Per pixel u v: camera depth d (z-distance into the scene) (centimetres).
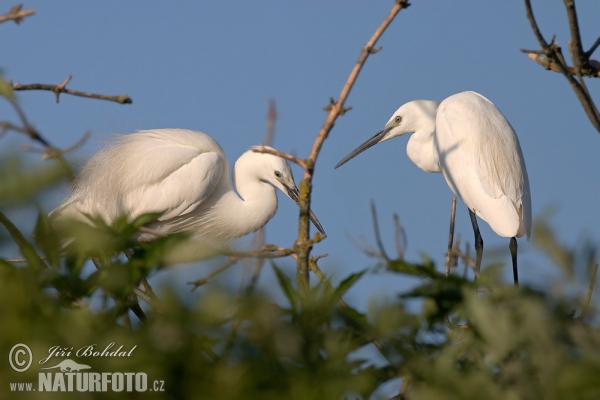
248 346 394
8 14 562
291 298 437
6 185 453
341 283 450
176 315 389
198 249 449
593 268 390
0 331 383
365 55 557
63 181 467
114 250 468
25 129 559
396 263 482
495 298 446
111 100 643
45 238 455
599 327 386
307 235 559
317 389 388
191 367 380
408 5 555
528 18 632
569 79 644
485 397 384
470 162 1275
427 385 407
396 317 443
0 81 544
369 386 413
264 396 384
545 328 381
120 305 439
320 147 563
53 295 434
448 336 462
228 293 396
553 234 397
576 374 360
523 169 1296
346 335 443
